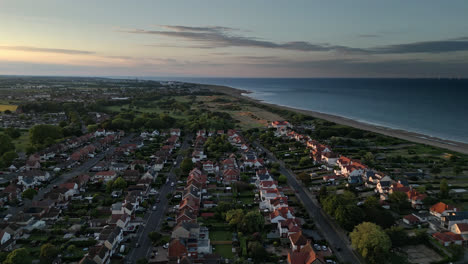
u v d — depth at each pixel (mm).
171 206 163750
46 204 152000
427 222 145750
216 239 133000
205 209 158125
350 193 161500
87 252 119375
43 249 113312
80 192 179250
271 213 149125
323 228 143000
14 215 149250
